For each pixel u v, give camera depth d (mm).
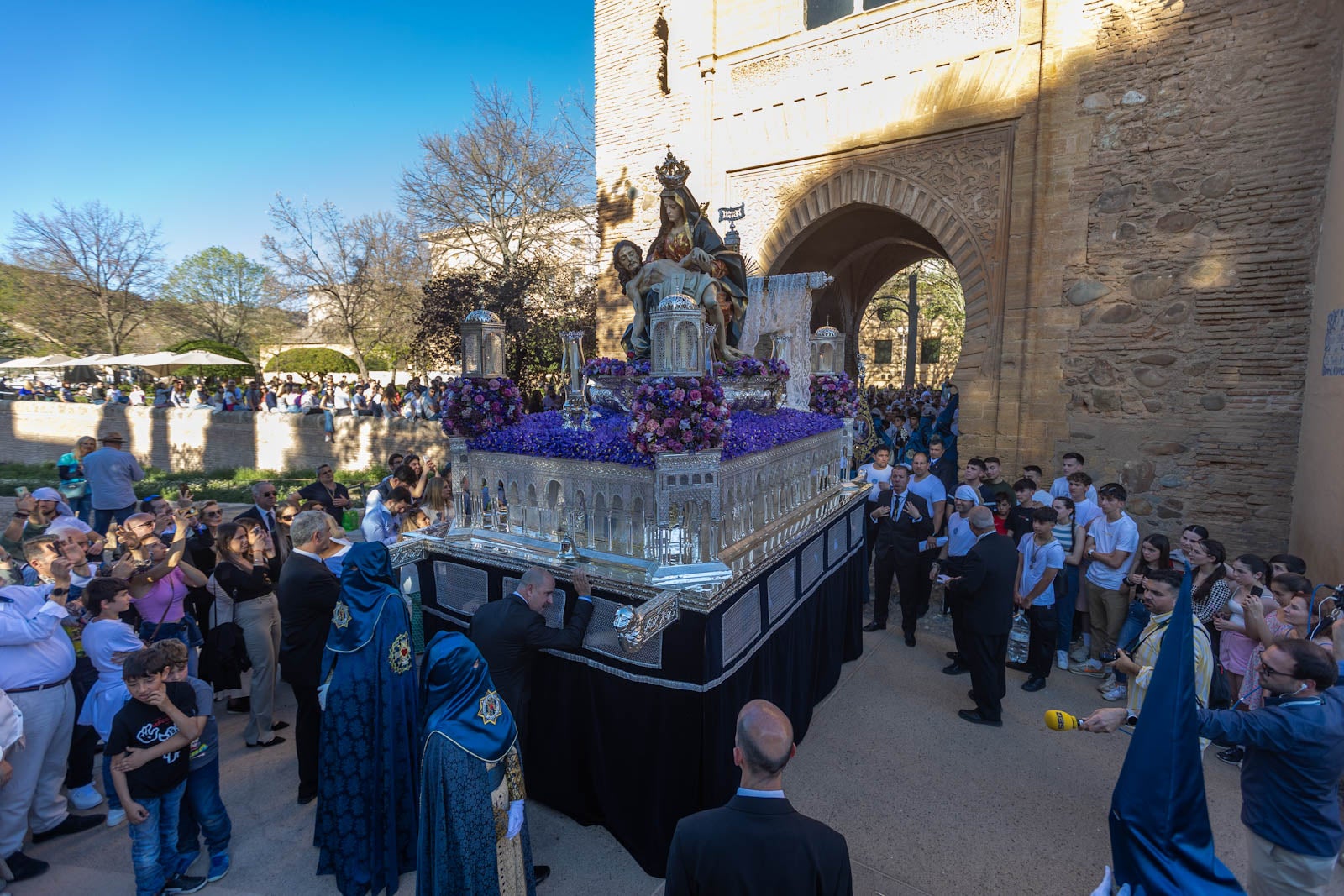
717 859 1928
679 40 11508
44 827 3844
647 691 3568
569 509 4250
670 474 3545
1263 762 2842
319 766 3441
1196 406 7926
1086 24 8312
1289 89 7230
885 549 6832
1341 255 6453
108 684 3992
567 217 23734
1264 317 7484
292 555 4047
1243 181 7527
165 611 4895
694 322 3758
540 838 3830
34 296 33062
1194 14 7676
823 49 10281
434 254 25875
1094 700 5555
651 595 3482
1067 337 8672
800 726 4793
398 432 17641
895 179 9898
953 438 10742
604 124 12672
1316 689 2738
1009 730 5027
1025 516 6676
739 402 5430
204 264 39781
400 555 4562
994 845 3783
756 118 10945
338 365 31828
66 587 4422
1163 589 3668
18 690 3508
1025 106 8781
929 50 9461
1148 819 2682
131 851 3449
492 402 4793
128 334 35219
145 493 17422
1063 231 8617
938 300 31938
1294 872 2770
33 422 24359
